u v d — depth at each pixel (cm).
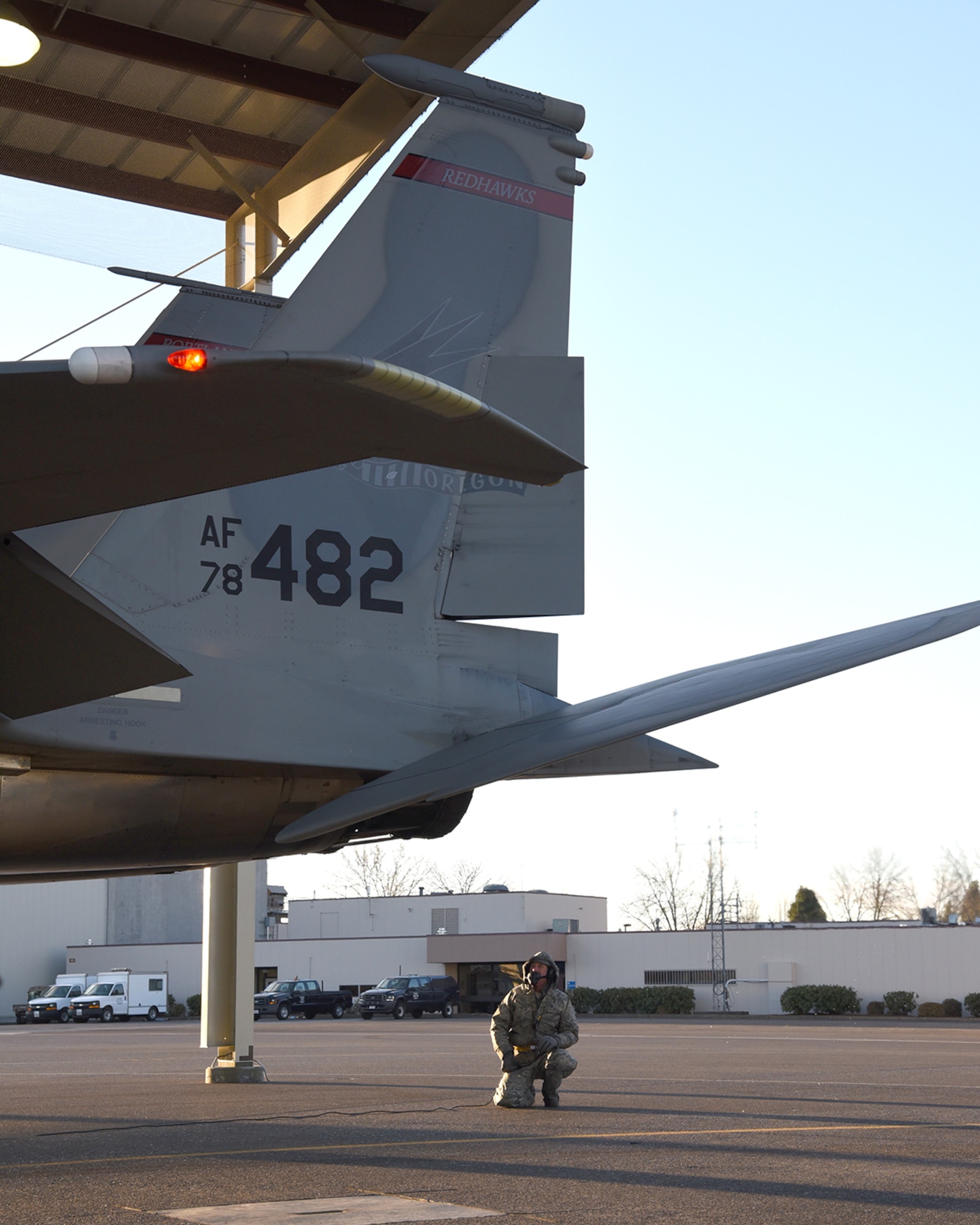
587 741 701
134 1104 1110
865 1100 1098
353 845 823
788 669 693
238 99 1323
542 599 836
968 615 705
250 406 378
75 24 1206
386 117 1289
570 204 890
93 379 340
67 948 6384
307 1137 814
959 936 4888
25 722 662
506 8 1165
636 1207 527
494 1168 652
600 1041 2541
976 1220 495
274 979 6247
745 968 5228
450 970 5872
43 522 461
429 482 832
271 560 770
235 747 720
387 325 825
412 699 794
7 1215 505
